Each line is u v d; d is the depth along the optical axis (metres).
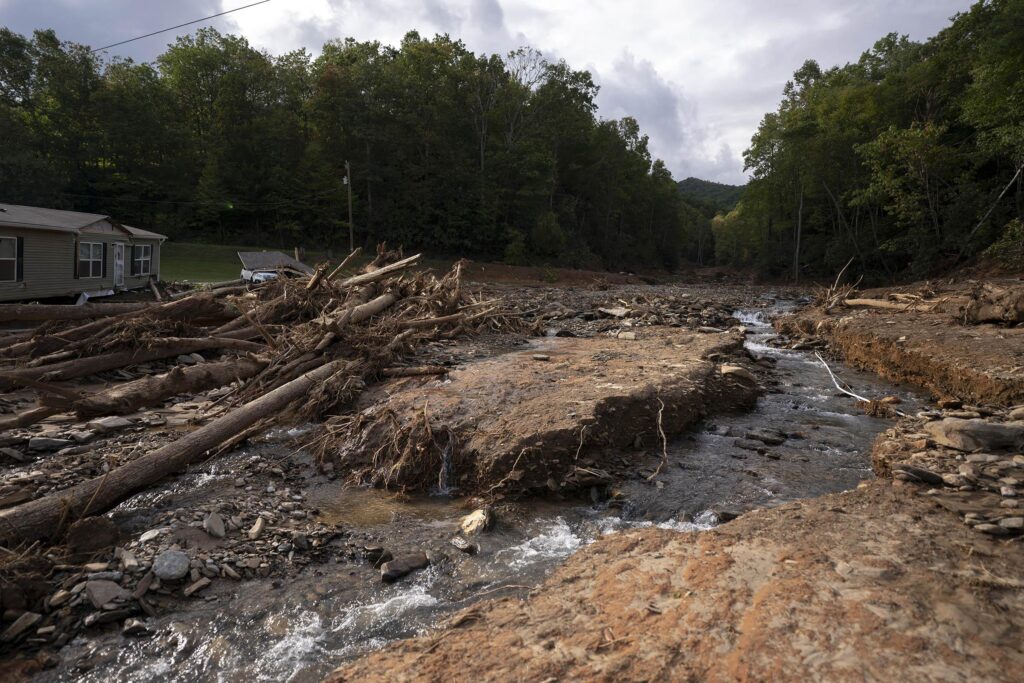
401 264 17.12
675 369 10.45
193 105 58.88
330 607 4.53
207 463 7.39
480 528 5.78
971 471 5.80
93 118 48.94
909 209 38.25
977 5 35.59
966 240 34.62
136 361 11.55
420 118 57.81
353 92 54.50
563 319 20.73
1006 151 31.81
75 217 20.61
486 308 17.48
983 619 3.39
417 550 5.38
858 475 7.12
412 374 10.61
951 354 11.93
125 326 11.87
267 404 8.44
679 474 7.13
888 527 4.68
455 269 18.77
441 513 6.28
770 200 56.56
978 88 30.66
